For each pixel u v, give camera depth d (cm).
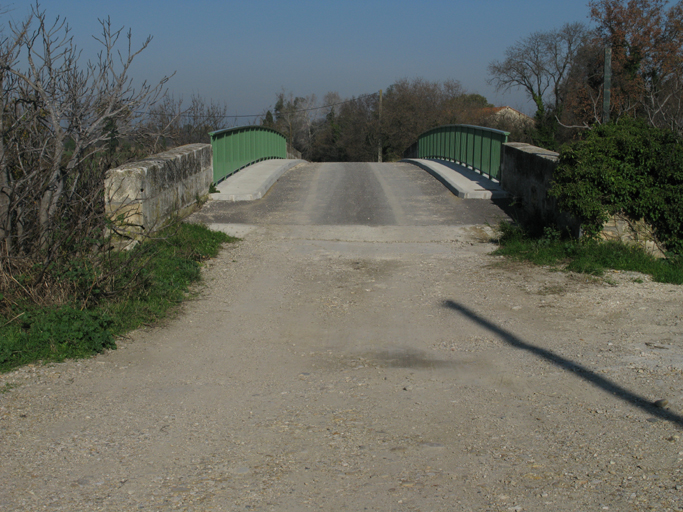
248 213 1230
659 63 3322
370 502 309
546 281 782
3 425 401
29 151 645
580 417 407
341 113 7031
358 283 793
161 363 523
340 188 1527
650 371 485
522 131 4644
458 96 6134
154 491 322
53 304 584
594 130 941
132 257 681
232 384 480
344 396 454
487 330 610
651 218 880
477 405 432
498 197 1359
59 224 668
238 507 306
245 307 694
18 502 311
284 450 368
